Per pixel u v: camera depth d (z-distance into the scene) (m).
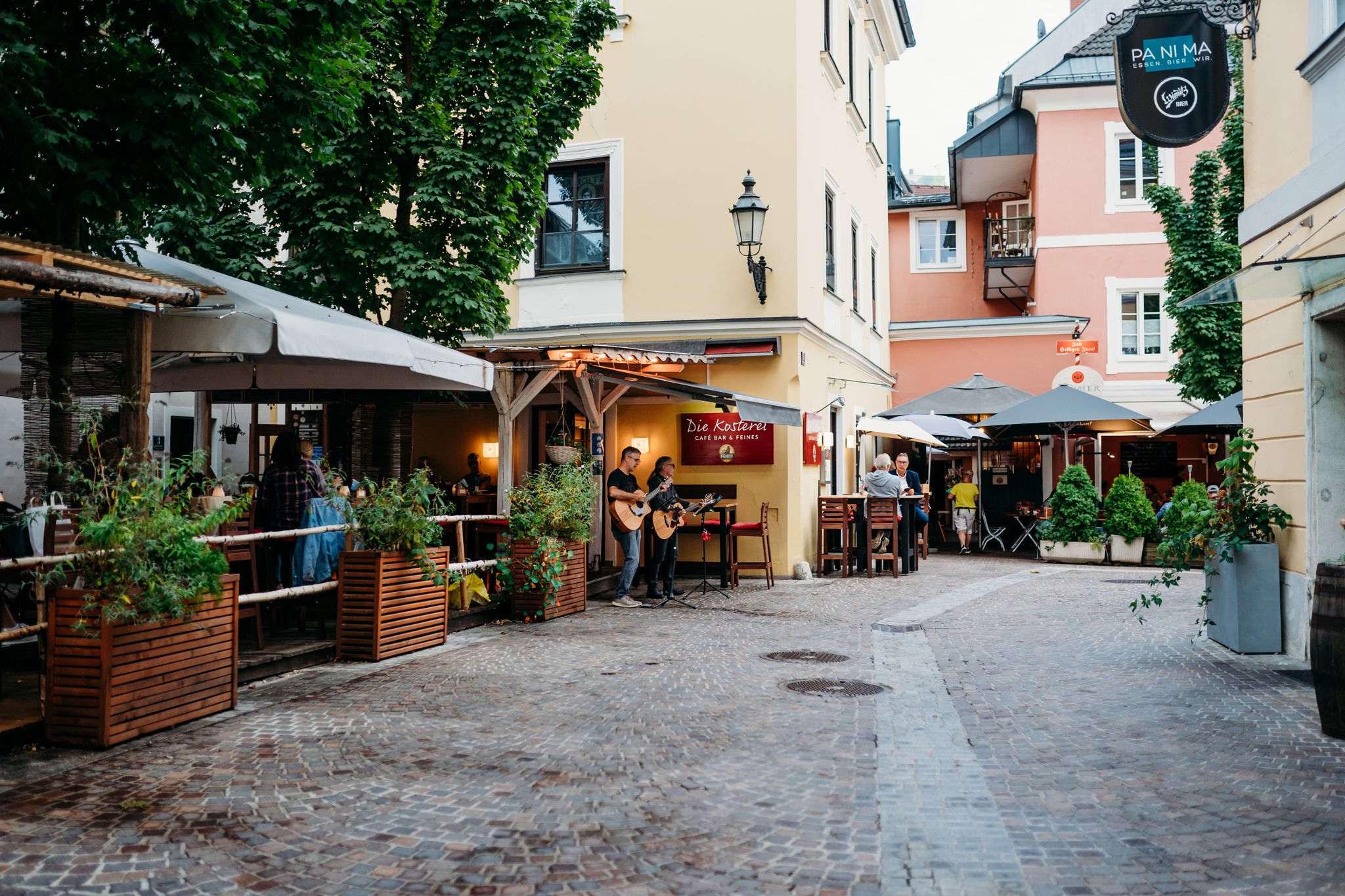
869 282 21.83
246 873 3.83
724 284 15.29
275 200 11.78
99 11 6.94
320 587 8.07
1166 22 8.59
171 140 7.06
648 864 3.93
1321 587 5.86
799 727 6.07
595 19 12.62
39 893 3.61
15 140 6.60
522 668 7.83
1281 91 8.75
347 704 6.55
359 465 14.73
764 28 15.29
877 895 3.65
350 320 8.40
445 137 11.35
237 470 18.73
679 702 6.69
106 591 5.45
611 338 15.67
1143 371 24.11
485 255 11.71
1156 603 9.17
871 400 22.27
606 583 13.46
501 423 12.13
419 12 11.42
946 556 19.98
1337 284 7.50
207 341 7.19
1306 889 3.68
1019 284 27.80
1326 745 5.62
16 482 13.49
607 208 15.91
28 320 7.66
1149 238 24.25
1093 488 18.59
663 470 12.62
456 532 11.20
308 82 8.62
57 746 5.44
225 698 6.32
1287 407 8.55
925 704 6.70
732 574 13.95
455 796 4.72
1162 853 4.04
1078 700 6.84
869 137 21.53
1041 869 3.88
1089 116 24.55
